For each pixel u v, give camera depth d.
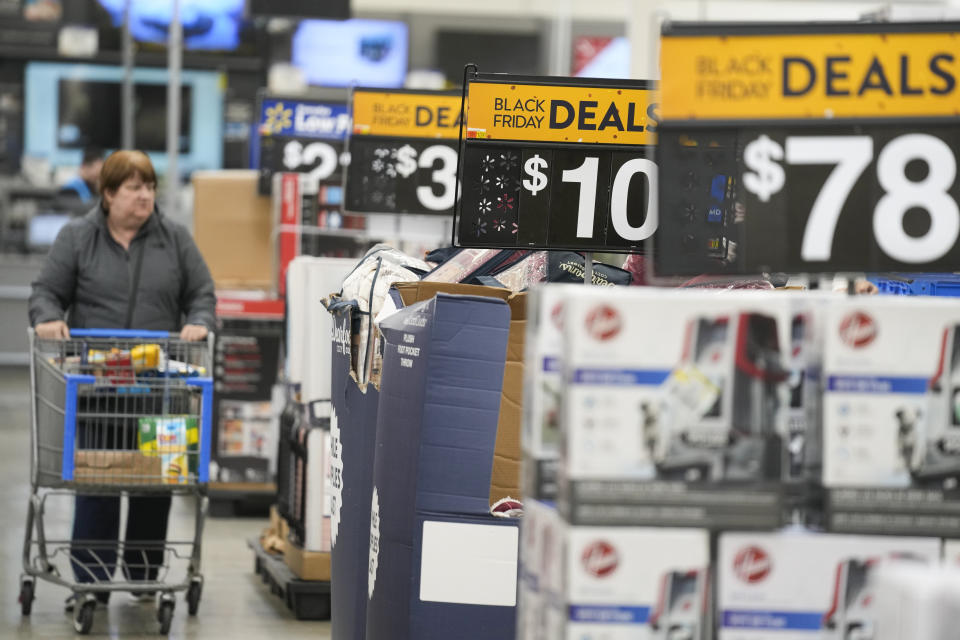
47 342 9.86
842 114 5.22
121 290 10.38
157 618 9.88
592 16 35.12
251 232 17.33
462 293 7.22
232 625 9.94
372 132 12.06
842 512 4.35
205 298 10.58
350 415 7.90
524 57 34.59
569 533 4.25
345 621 7.83
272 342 15.38
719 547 4.31
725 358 4.33
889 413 4.36
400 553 6.61
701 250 5.23
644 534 4.27
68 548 9.98
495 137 7.57
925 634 3.58
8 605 10.42
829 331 4.36
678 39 5.21
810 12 32.44
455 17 34.38
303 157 17.20
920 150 5.21
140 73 33.19
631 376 4.29
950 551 4.36
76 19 33.12
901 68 5.22
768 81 5.23
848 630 4.33
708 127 5.22
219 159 33.44
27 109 33.06
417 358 6.57
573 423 4.27
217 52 33.28
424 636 6.45
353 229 16.19
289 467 11.22
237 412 15.34
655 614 4.27
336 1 22.17
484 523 6.45
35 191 31.67
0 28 32.97
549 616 4.50
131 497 10.31
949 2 20.27
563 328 4.43
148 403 9.93
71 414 9.27
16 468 17.98
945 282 7.25
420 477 6.45
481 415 6.46
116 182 10.23
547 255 8.12
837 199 5.22
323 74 33.62
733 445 4.32
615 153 7.57
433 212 12.12
